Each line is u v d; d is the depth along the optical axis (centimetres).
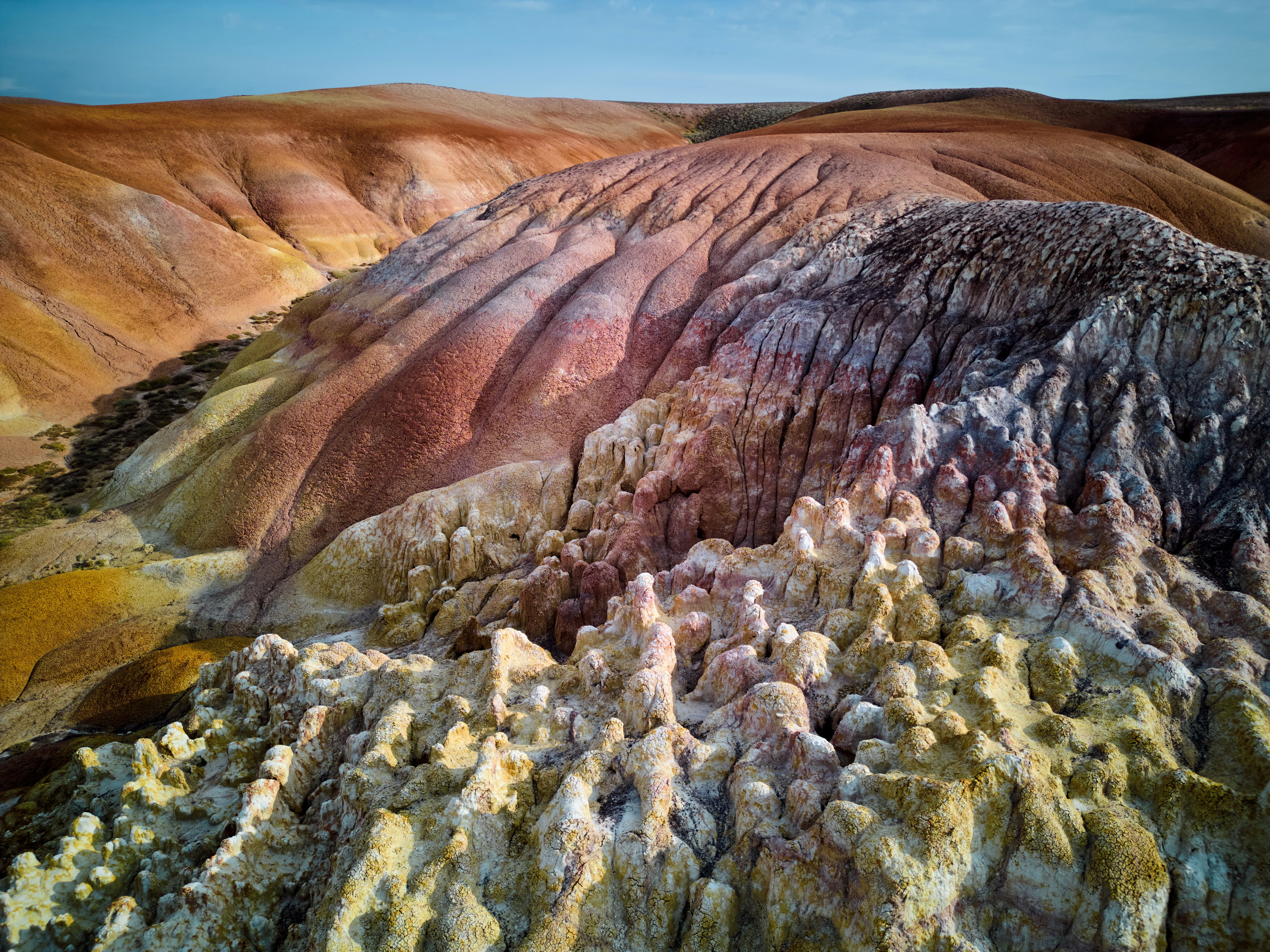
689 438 2883
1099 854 1085
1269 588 1664
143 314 6762
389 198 11294
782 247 3859
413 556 3061
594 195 4888
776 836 1217
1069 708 1380
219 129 10775
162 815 1722
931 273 3041
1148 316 2297
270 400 4212
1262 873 1067
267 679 2206
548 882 1245
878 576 1780
